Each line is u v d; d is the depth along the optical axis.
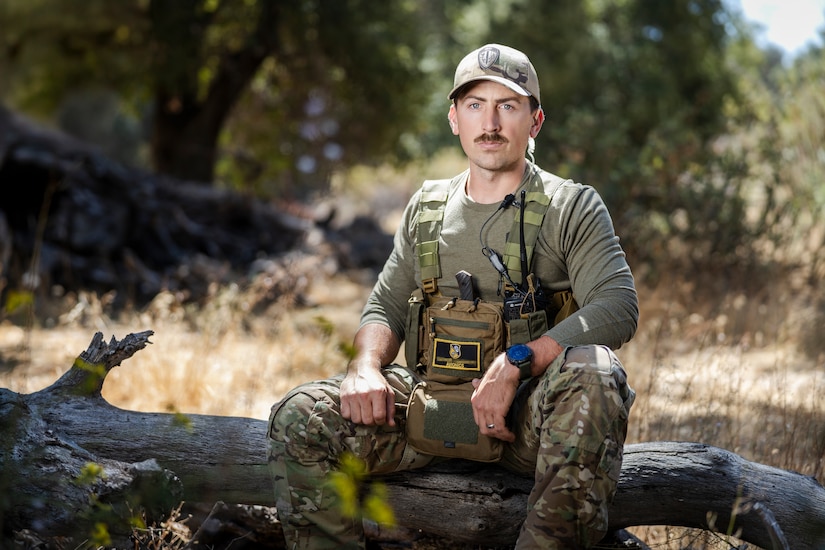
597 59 12.62
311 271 8.70
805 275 8.34
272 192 14.19
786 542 2.40
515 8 12.96
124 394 4.58
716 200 8.56
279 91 13.76
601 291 2.52
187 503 2.78
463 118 2.68
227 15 12.56
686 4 12.66
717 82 12.66
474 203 2.67
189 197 9.98
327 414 2.49
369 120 13.30
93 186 8.73
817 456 3.32
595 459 2.28
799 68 9.67
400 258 2.83
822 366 5.43
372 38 12.63
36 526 2.45
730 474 2.65
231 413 4.37
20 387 4.45
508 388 2.39
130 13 12.55
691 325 6.39
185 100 12.95
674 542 2.97
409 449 2.59
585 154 9.48
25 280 6.88
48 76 14.40
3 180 8.41
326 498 2.47
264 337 6.02
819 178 8.89
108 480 2.53
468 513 2.61
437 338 2.60
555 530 2.28
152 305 6.70
